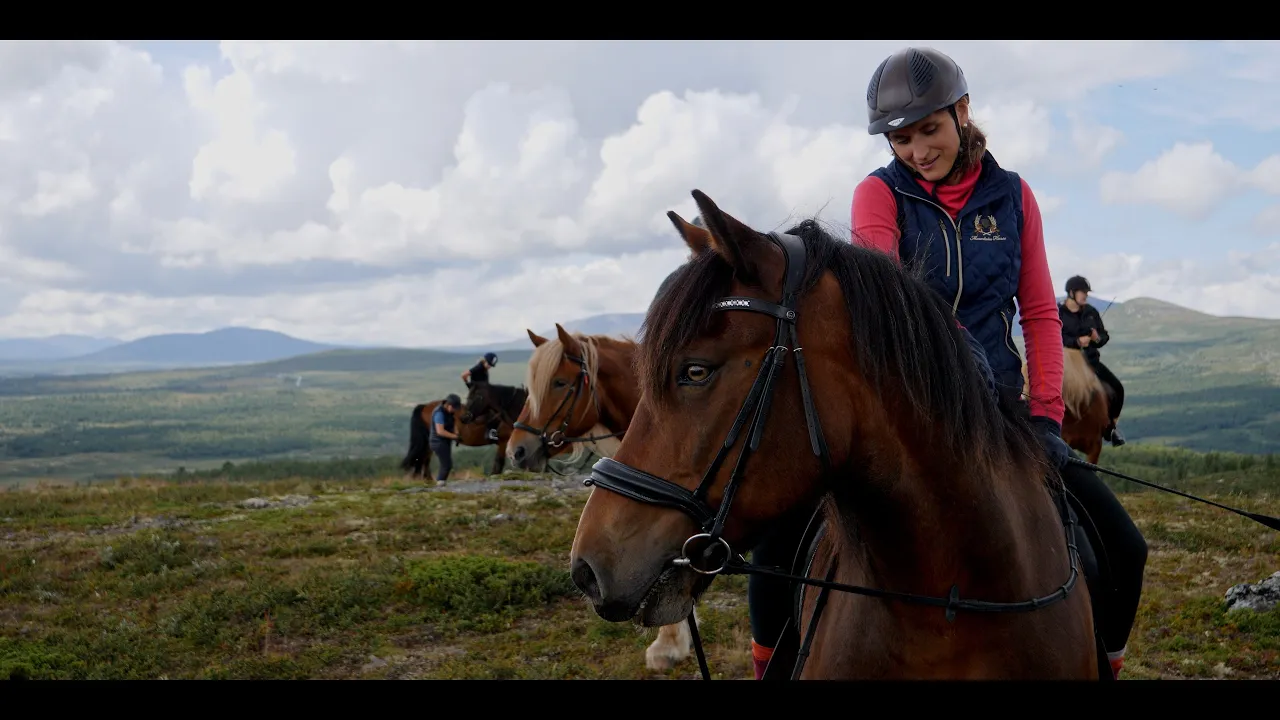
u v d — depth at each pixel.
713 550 1.97
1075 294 11.77
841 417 2.00
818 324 2.02
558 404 8.03
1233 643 6.18
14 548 10.23
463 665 6.34
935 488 2.10
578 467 8.70
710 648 6.56
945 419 2.06
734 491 1.96
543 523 11.00
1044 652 2.16
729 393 1.96
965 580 2.15
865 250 2.16
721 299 2.00
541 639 6.99
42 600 8.23
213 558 9.56
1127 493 12.59
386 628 7.25
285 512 12.20
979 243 2.63
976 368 2.18
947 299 2.63
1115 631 2.77
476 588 7.83
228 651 6.84
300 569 9.05
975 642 2.14
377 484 15.85
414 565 8.49
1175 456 21.86
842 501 2.19
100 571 9.22
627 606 1.94
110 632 7.25
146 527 11.34
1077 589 2.34
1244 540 9.13
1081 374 11.31
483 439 18.03
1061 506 2.52
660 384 1.99
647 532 1.97
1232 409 177.38
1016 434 2.36
